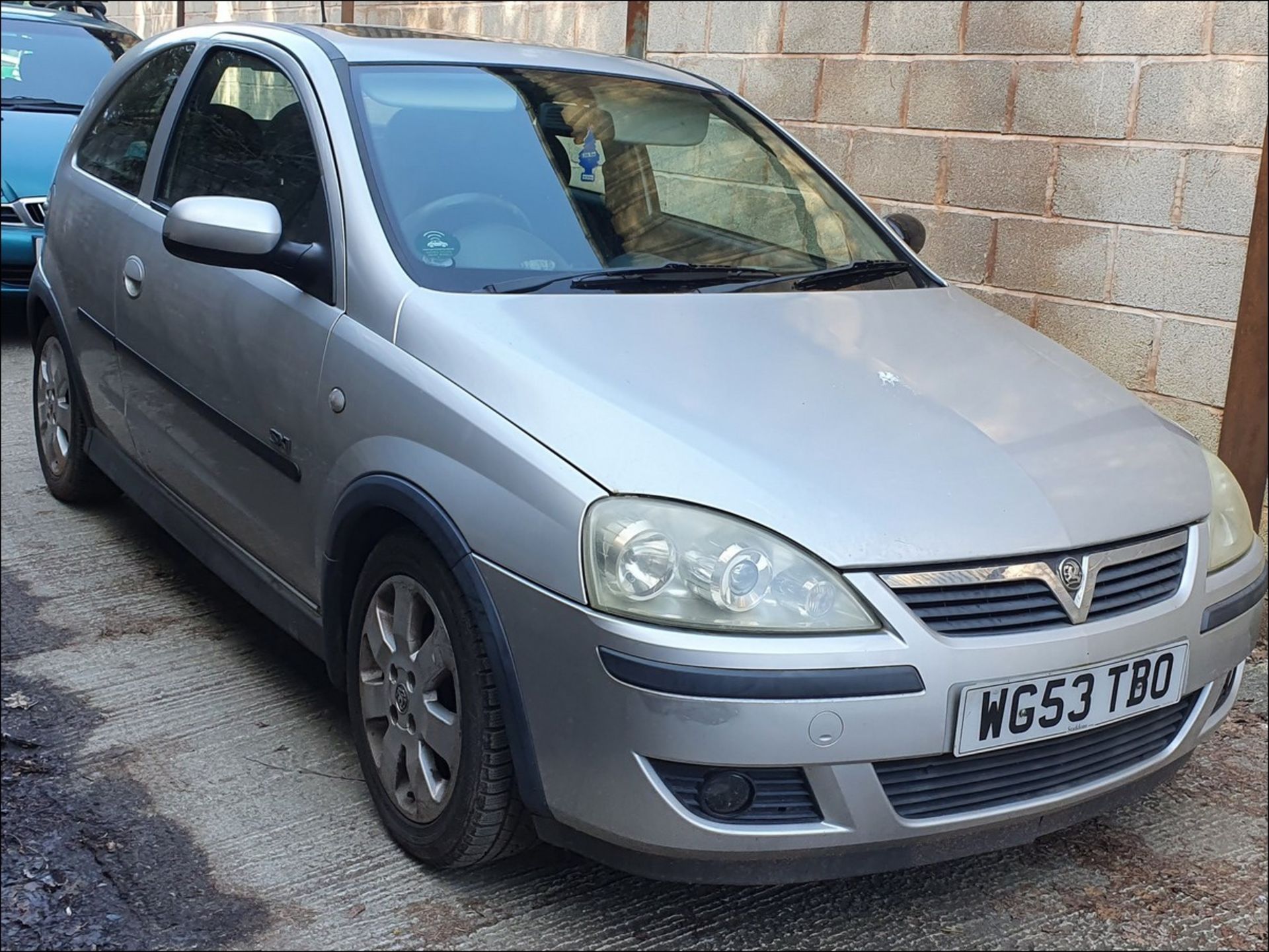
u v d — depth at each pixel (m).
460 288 2.95
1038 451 2.68
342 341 2.97
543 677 2.42
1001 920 2.83
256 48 3.78
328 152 3.23
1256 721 3.82
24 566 4.39
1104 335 5.27
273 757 3.28
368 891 2.78
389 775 2.90
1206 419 4.93
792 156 3.97
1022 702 2.40
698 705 2.27
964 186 5.74
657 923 2.74
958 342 3.18
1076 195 5.30
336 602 3.03
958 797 2.46
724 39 6.80
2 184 7.04
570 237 3.23
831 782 2.32
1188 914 2.88
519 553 2.45
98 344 4.27
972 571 2.39
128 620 4.03
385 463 2.75
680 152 3.67
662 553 2.32
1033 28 5.37
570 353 2.71
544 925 2.70
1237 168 4.74
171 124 4.09
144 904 2.70
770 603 2.30
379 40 3.67
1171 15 4.89
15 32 8.09
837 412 2.65
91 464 4.74
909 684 2.31
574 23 7.93
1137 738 2.68
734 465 2.42
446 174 3.23
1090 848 3.14
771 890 2.88
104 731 3.37
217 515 3.62
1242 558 2.86
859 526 2.36
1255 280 4.54
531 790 2.50
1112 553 2.54
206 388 3.53
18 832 2.92
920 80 5.86
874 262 3.65
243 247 3.09
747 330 2.98
